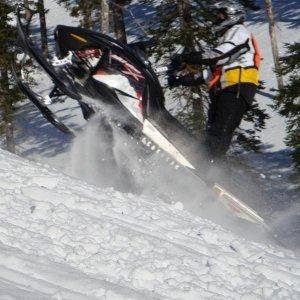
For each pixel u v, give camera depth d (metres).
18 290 7.45
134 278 9.95
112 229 12.16
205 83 18.86
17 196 13.41
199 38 42.84
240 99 18.33
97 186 16.78
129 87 17.81
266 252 13.92
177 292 9.59
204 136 19.03
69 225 12.03
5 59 54.00
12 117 58.06
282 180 43.97
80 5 66.06
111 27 72.00
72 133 18.80
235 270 11.25
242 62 18.38
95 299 8.03
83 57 17.62
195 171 18.03
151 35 44.28
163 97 18.20
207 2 42.84
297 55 43.06
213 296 9.76
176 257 11.24
